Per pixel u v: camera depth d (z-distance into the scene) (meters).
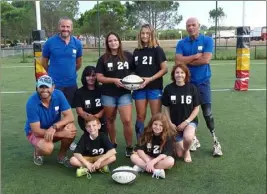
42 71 6.30
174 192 3.42
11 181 3.72
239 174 3.84
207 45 4.41
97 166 3.83
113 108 4.33
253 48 25.47
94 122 3.90
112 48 4.21
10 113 6.95
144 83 4.18
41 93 3.92
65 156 4.32
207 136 5.30
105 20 23.55
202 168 4.02
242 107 7.25
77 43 4.93
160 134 3.91
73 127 4.21
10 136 5.41
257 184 3.59
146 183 3.64
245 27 8.95
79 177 3.82
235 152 4.55
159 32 25.36
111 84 4.25
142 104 4.41
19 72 14.77
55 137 4.09
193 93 4.23
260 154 4.46
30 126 4.08
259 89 9.52
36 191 3.48
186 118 4.26
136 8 24.56
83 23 23.73
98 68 4.29
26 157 4.48
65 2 21.58
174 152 4.30
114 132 4.57
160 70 4.31
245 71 9.20
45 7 20.89
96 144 3.96
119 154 4.60
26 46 24.16
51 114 4.10
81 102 4.36
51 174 3.92
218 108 7.18
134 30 24.08
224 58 20.05
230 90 9.43
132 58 4.38
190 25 4.39
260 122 6.02
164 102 4.32
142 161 3.90
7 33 25.55
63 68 4.76
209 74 4.50
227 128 5.68
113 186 3.58
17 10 25.28
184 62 4.44
